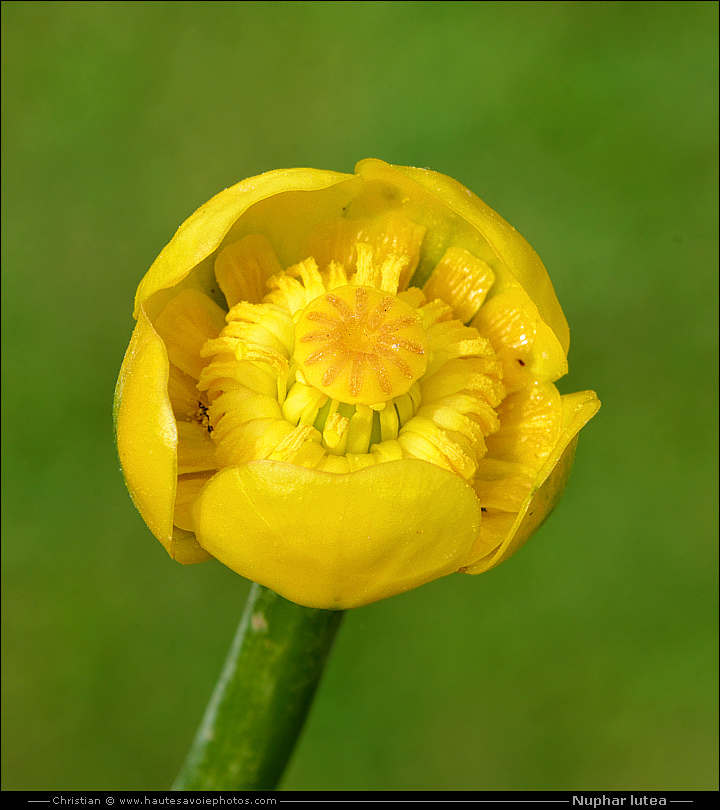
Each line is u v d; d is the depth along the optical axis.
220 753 0.28
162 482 0.25
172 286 0.27
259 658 0.27
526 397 0.27
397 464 0.25
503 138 0.47
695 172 0.47
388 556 0.25
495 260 0.27
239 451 0.26
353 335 0.26
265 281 0.27
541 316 0.26
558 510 0.43
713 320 0.45
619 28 0.50
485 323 0.27
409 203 0.27
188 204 0.46
